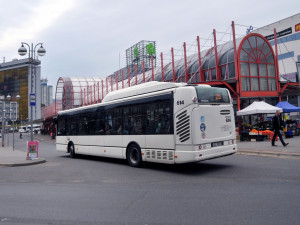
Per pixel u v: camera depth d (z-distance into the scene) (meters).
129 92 11.96
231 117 10.14
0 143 36.56
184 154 9.03
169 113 9.60
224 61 24.73
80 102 53.78
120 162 13.34
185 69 29.17
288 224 4.30
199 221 4.61
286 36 39.91
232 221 4.54
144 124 10.75
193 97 8.98
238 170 9.31
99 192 7.07
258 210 5.03
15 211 5.60
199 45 27.02
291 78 39.00
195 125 8.90
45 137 55.09
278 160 10.93
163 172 9.78
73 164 13.16
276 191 6.31
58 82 56.91
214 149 9.32
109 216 5.09
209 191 6.65
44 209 5.68
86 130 14.80
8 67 169.38
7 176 10.27
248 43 23.50
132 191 7.03
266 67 24.30
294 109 20.45
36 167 12.50
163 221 4.70
